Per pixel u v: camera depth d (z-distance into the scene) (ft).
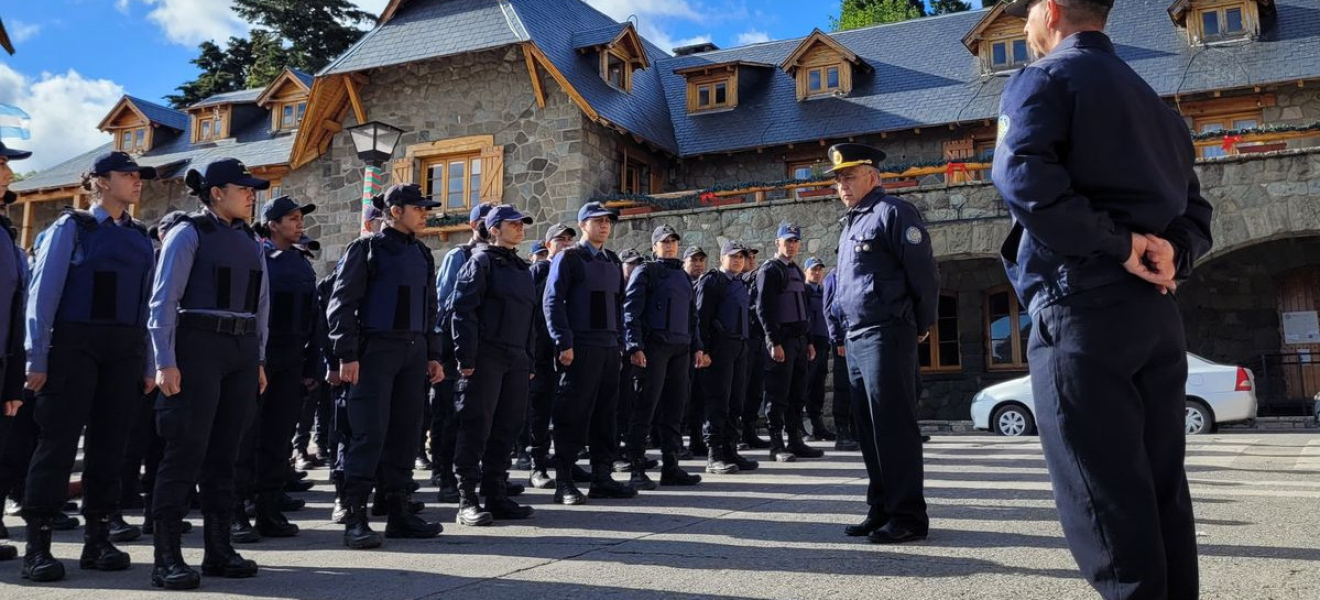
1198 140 49.16
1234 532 14.05
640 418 22.35
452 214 64.18
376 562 14.11
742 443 33.12
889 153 62.18
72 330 14.08
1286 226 43.73
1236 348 56.29
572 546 14.74
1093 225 6.75
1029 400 44.21
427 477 27.40
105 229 14.82
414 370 16.63
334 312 15.69
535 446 23.84
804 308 28.53
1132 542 6.87
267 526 17.12
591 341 20.42
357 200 68.18
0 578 13.73
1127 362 7.02
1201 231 7.57
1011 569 11.87
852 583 11.37
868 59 69.82
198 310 13.37
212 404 13.30
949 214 48.91
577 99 59.88
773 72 71.82
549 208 61.57
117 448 14.64
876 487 14.67
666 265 23.06
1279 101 54.54
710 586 11.50
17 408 14.71
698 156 66.69
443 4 69.36
